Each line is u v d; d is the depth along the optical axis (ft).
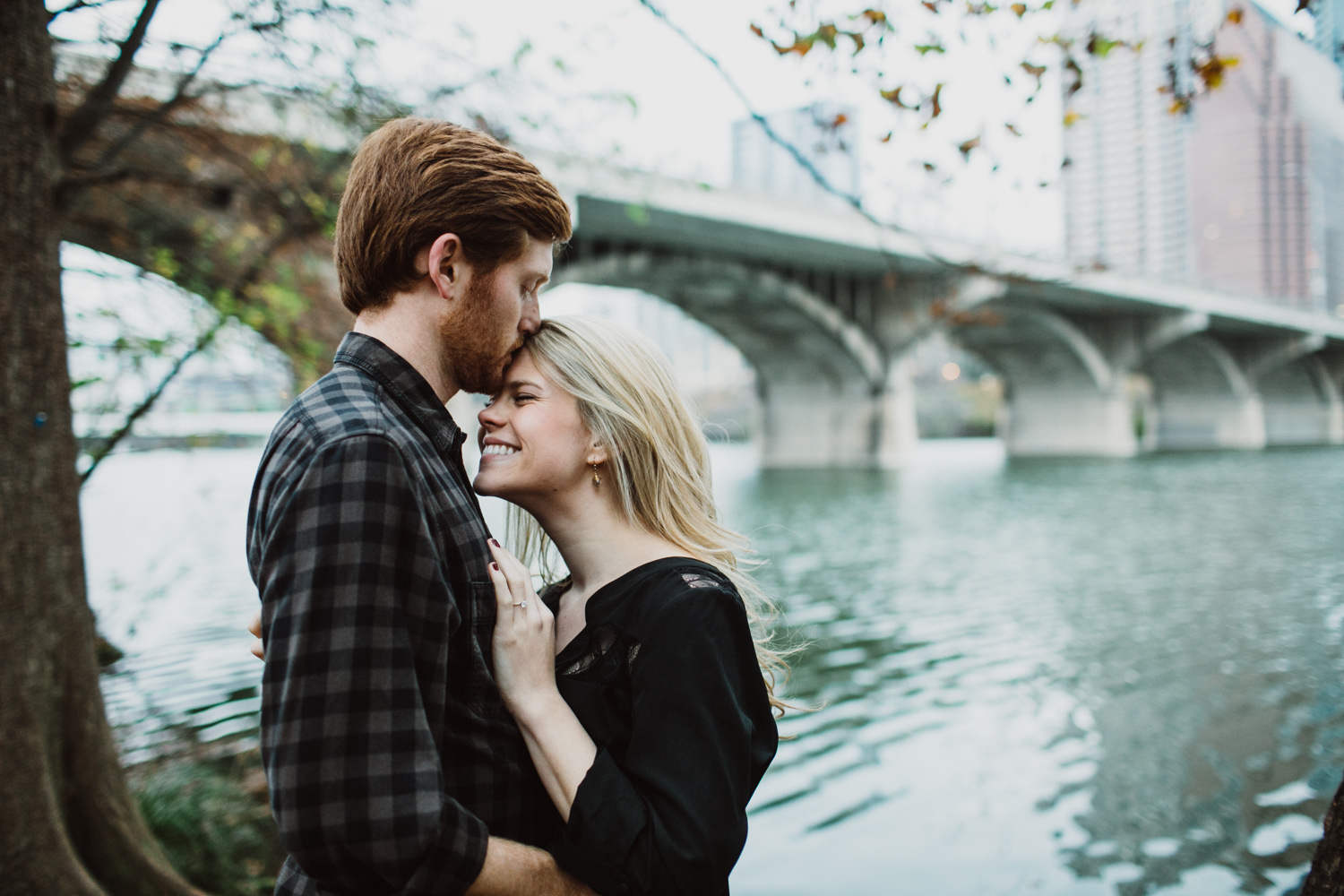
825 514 76.28
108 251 17.30
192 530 59.00
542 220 4.19
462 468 4.26
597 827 3.74
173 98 13.52
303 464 3.47
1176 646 30.83
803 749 21.17
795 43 9.82
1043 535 61.72
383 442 3.48
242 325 17.25
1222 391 212.84
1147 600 38.99
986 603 38.75
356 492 3.35
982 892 14.55
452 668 3.85
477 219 3.96
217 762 18.58
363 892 3.37
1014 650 30.48
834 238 98.58
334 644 3.24
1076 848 16.03
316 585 3.26
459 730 3.85
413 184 3.93
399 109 15.46
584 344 4.65
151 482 101.24
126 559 48.19
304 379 18.48
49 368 9.03
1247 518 69.26
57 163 9.23
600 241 93.50
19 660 8.75
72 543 9.48
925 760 20.40
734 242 98.02
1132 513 74.28
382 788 3.23
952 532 63.87
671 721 3.93
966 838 16.44
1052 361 176.96
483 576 4.02
